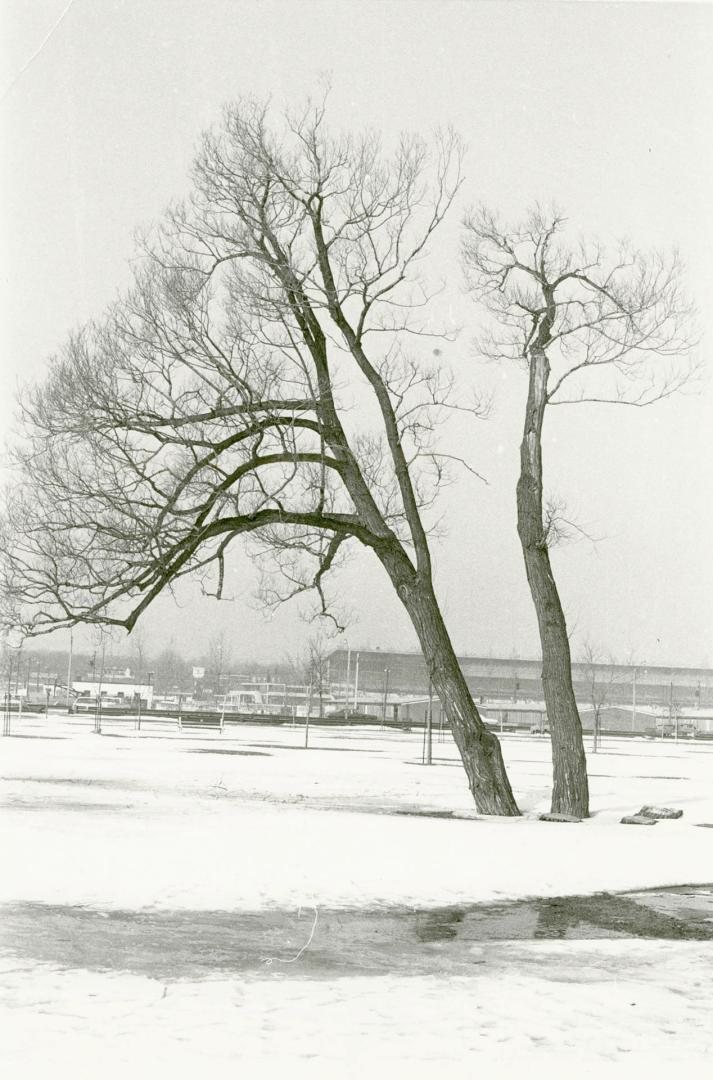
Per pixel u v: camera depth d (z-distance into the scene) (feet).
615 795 104.12
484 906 48.55
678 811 84.53
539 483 87.30
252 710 403.13
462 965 36.99
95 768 112.88
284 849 59.26
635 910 49.16
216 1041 26.30
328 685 424.46
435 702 416.87
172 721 264.93
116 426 78.95
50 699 366.43
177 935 39.42
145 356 80.59
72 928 39.73
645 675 454.81
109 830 63.26
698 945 41.83
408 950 39.09
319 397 80.33
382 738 228.63
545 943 41.34
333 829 68.59
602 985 34.55
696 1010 31.55
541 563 86.99
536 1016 30.19
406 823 73.92
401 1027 28.48
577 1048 27.22
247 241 81.92
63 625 79.87
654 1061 26.25
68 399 78.64
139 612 79.92
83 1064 23.99
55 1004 29.25
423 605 83.97
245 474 81.20
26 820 65.98
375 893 49.75
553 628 86.58
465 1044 27.12
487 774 83.66
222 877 50.96
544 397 87.15
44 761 118.93
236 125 81.10
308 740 199.11
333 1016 29.25
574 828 75.82
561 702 86.12
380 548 83.35
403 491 84.28
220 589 81.30
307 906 46.21
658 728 379.96
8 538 80.07
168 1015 28.58
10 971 32.94
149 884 48.49
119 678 504.84
